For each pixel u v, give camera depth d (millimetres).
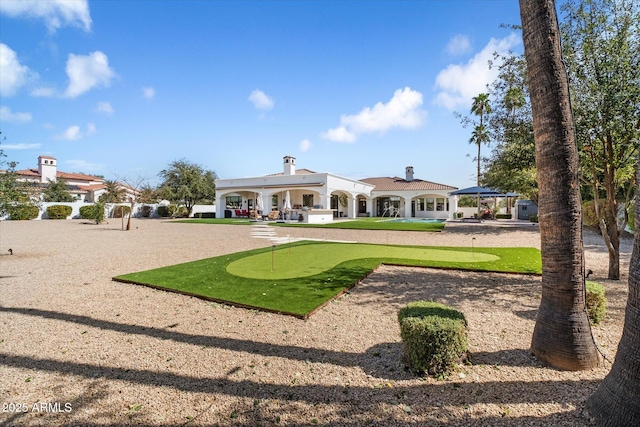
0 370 3449
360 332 4441
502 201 45625
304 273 7695
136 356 3762
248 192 37625
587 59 6277
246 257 9914
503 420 2574
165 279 7168
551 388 3012
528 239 15039
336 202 38969
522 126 7945
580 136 6246
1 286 6891
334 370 3420
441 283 6969
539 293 6199
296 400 2900
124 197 30938
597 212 7277
